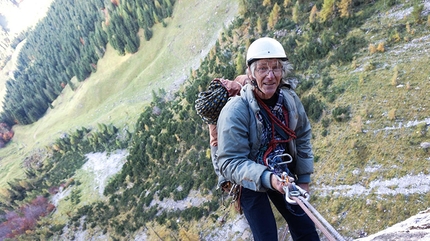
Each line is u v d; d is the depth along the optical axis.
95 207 78.06
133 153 81.94
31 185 102.62
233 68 67.00
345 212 29.09
